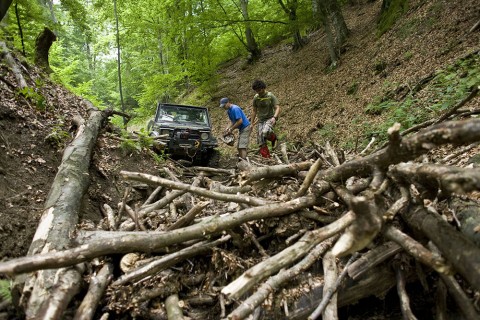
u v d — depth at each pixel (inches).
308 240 69.4
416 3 402.6
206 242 90.6
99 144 188.4
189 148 265.6
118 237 76.3
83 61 974.4
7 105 169.3
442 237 61.2
